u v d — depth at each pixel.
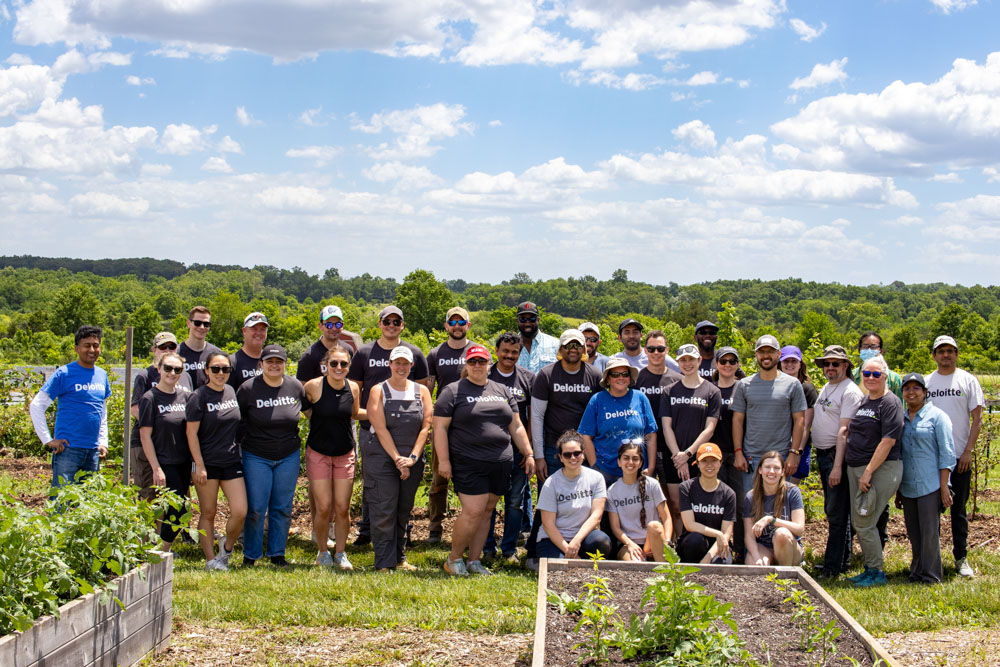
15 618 3.94
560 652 4.73
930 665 5.21
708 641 4.48
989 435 9.94
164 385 7.27
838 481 7.57
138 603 5.01
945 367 7.87
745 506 7.28
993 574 7.52
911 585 7.06
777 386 7.80
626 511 7.34
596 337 9.01
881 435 7.21
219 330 109.69
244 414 7.44
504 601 6.34
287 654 5.28
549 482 7.28
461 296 195.62
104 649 4.64
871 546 7.33
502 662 5.15
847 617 4.98
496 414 7.45
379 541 7.56
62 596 4.54
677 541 7.54
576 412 8.01
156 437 7.26
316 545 8.67
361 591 6.52
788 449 7.85
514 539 8.33
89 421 8.21
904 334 79.25
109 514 4.92
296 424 7.55
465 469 7.41
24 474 12.14
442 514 8.95
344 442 7.69
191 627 5.71
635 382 8.43
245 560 7.59
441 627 5.79
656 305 194.62
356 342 9.15
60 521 4.72
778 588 5.69
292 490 7.64
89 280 178.50
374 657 5.24
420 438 7.55
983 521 9.70
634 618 4.68
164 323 136.00
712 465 7.13
